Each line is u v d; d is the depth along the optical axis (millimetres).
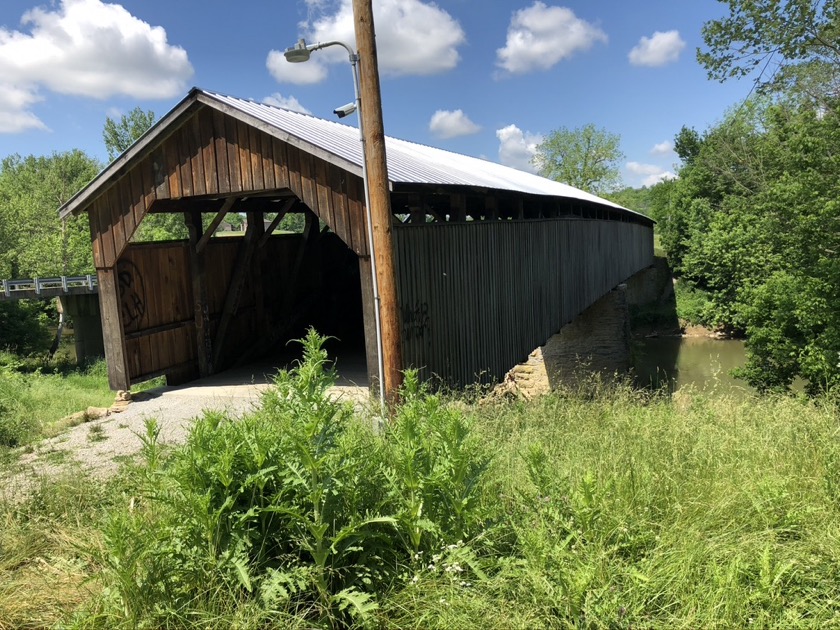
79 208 7801
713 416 4844
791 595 2383
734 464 3531
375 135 5176
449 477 2645
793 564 2424
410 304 6641
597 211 17062
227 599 2262
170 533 2414
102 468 5066
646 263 29938
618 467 3469
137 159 7527
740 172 30547
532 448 3072
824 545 2598
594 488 2738
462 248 7863
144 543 2379
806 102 14609
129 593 2230
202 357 9172
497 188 7941
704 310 29219
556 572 2295
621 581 2385
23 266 27438
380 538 2570
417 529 2484
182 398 7809
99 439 6145
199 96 6902
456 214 7879
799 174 12164
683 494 3129
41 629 2400
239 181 7070
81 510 3803
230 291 9578
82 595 2604
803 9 11219
